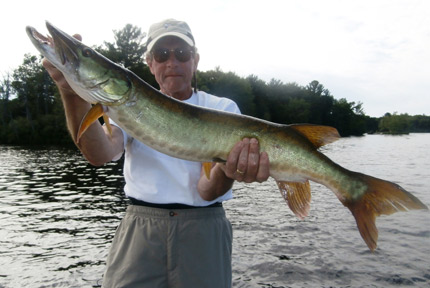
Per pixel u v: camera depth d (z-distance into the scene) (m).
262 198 4.13
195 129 0.92
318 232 2.74
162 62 1.06
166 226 0.95
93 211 3.59
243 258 2.21
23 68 22.00
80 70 0.82
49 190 4.81
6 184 5.32
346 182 0.96
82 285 1.94
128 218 1.00
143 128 0.89
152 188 0.96
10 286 1.92
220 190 0.96
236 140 0.93
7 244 2.58
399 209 0.92
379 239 2.55
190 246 0.95
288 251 2.33
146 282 0.94
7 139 19.11
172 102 0.91
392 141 22.44
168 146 0.91
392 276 1.96
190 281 0.94
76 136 0.85
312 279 1.93
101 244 2.59
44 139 18.89
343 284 1.87
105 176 6.19
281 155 0.95
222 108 1.12
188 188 0.97
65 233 2.85
